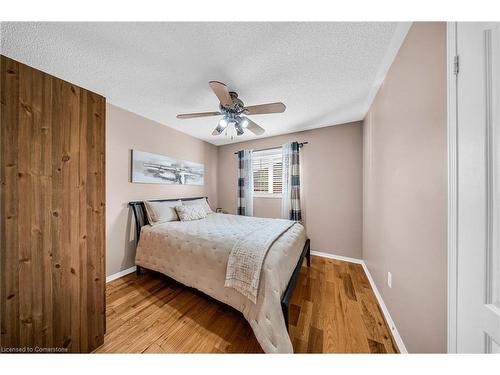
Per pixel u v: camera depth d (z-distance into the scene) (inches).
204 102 92.7
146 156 111.7
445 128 34.8
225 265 63.9
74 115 45.9
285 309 52.8
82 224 47.7
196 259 72.7
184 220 110.6
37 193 39.8
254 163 157.2
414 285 45.8
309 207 132.7
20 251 37.6
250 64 63.7
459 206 29.9
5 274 36.0
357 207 117.9
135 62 63.1
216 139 157.2
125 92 83.4
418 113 44.8
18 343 37.5
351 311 68.2
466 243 28.3
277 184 148.3
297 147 132.9
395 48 56.3
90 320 49.6
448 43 32.7
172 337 56.0
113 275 95.1
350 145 120.1
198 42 54.1
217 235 76.2
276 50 57.2
